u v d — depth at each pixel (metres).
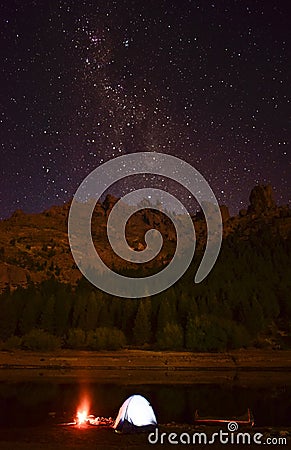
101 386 40.09
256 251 130.88
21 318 72.19
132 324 73.25
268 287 87.69
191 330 65.94
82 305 73.25
